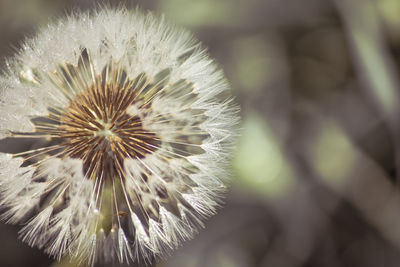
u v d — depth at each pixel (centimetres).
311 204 22
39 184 18
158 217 17
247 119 22
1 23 22
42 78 18
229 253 22
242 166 22
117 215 17
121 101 18
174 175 18
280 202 22
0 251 21
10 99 18
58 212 17
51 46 18
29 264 21
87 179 18
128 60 18
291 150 22
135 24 18
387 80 22
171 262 21
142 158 18
